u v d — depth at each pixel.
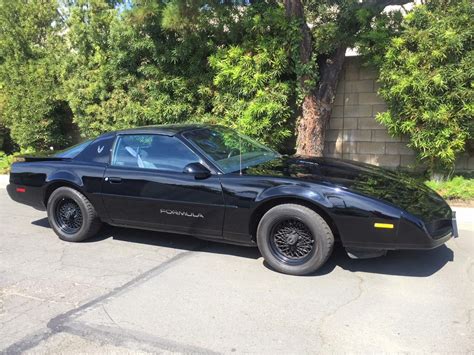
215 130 5.66
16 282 4.52
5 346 3.30
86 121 10.20
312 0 8.29
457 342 3.23
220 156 5.04
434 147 7.37
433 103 7.09
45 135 12.06
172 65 9.05
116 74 9.60
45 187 5.83
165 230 5.18
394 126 7.67
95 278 4.58
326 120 8.44
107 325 3.58
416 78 7.06
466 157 8.18
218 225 4.77
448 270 4.57
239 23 8.24
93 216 5.61
